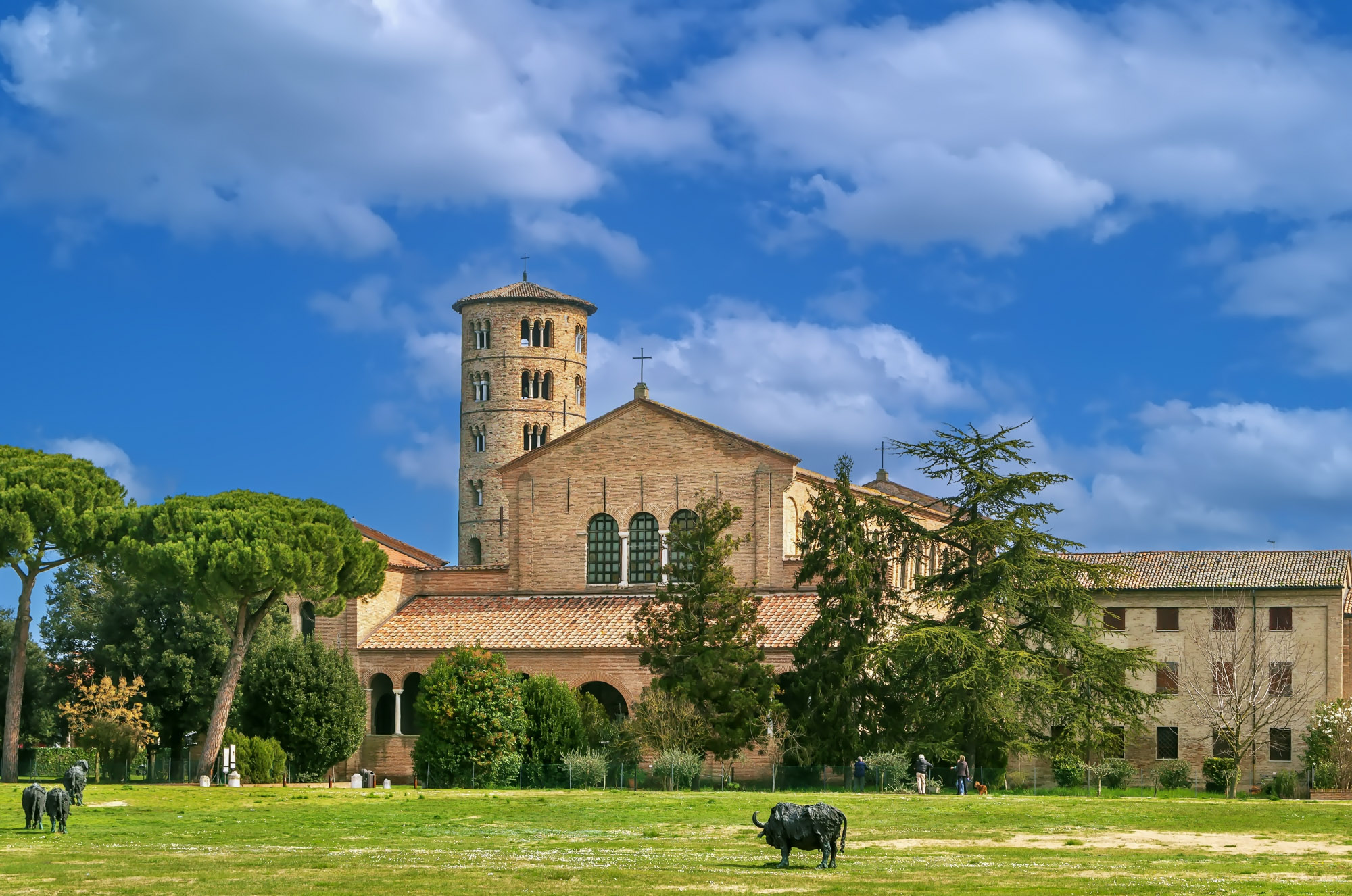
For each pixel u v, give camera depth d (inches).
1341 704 3321.9
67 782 2105.1
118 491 3115.2
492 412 5915.4
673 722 2723.9
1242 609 3629.4
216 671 3184.1
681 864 1423.5
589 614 3314.5
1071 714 2721.5
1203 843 1686.8
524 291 5969.5
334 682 3011.8
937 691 2738.7
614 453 3464.6
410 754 3184.1
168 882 1275.8
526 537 3503.9
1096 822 1950.1
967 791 2635.3
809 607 3132.4
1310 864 1459.2
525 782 2861.7
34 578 2906.0
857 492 2997.0
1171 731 3636.8
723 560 2977.4
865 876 1314.0
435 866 1408.7
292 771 2989.7
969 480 2893.7
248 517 2854.3
